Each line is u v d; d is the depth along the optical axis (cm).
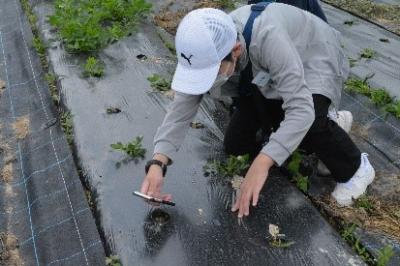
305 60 141
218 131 180
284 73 121
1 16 313
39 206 164
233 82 140
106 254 136
